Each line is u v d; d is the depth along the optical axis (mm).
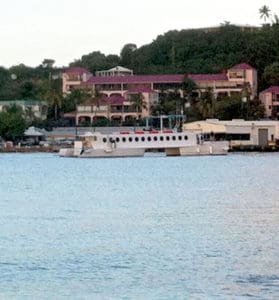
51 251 128500
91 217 169125
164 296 100812
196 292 102188
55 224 158250
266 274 110000
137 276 110562
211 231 145625
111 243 135000
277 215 166500
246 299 98688
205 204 192000
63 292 103312
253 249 126812
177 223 157250
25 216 172250
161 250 127812
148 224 156625
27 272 113562
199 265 116062
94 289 104375
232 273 110875
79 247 131625
